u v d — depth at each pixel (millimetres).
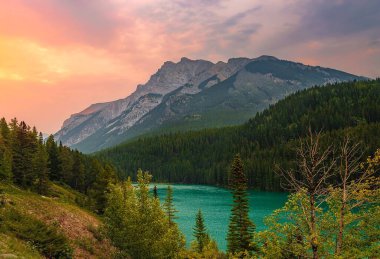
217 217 94750
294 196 18641
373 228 17047
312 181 17609
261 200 129500
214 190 179125
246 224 44219
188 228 81312
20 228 27219
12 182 65438
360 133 150125
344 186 17453
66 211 44469
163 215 34281
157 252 31547
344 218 17328
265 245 18797
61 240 29594
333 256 16672
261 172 169625
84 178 116688
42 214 38688
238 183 45125
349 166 17547
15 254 21312
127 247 32812
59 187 95625
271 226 19062
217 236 72375
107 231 36094
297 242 18203
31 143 78375
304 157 18047
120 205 35312
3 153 71625
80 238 37625
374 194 16828
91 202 67438
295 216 18547
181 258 36719
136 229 31812
